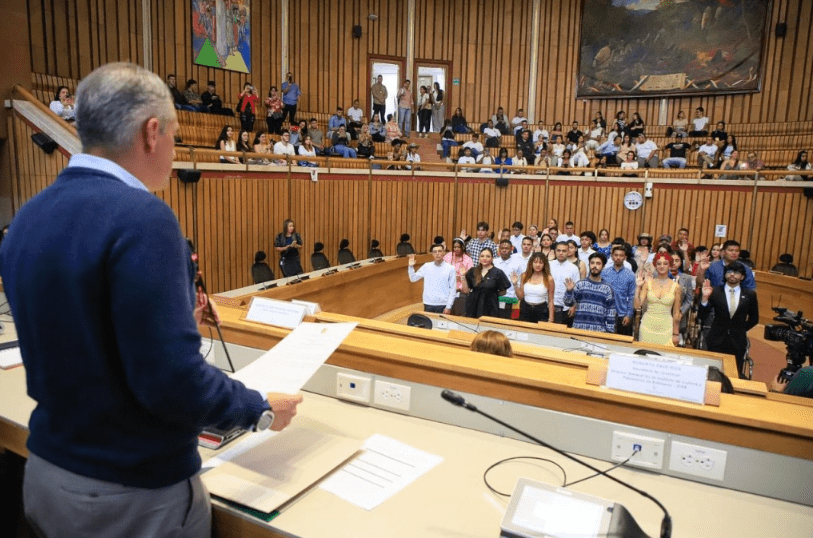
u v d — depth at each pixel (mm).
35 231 1104
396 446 1761
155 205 1097
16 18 6949
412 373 1965
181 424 1154
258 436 1771
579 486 1606
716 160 12266
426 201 12359
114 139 1145
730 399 1714
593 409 1746
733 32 13664
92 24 9938
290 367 1637
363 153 12156
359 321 2373
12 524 2301
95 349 1087
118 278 1040
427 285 6781
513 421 1848
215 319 1693
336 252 10680
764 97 13680
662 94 14406
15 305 1135
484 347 2209
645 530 1422
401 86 15297
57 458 1160
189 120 10172
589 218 12305
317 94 14086
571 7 15180
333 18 14133
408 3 15023
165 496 1214
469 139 14656
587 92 15133
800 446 1546
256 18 12781
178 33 11180
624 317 5496
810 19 13109
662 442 1677
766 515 1512
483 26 15531
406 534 1363
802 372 2506
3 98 6867
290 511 1438
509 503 1418
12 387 2061
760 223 11125
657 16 14250
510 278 7020
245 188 8672
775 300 9242
